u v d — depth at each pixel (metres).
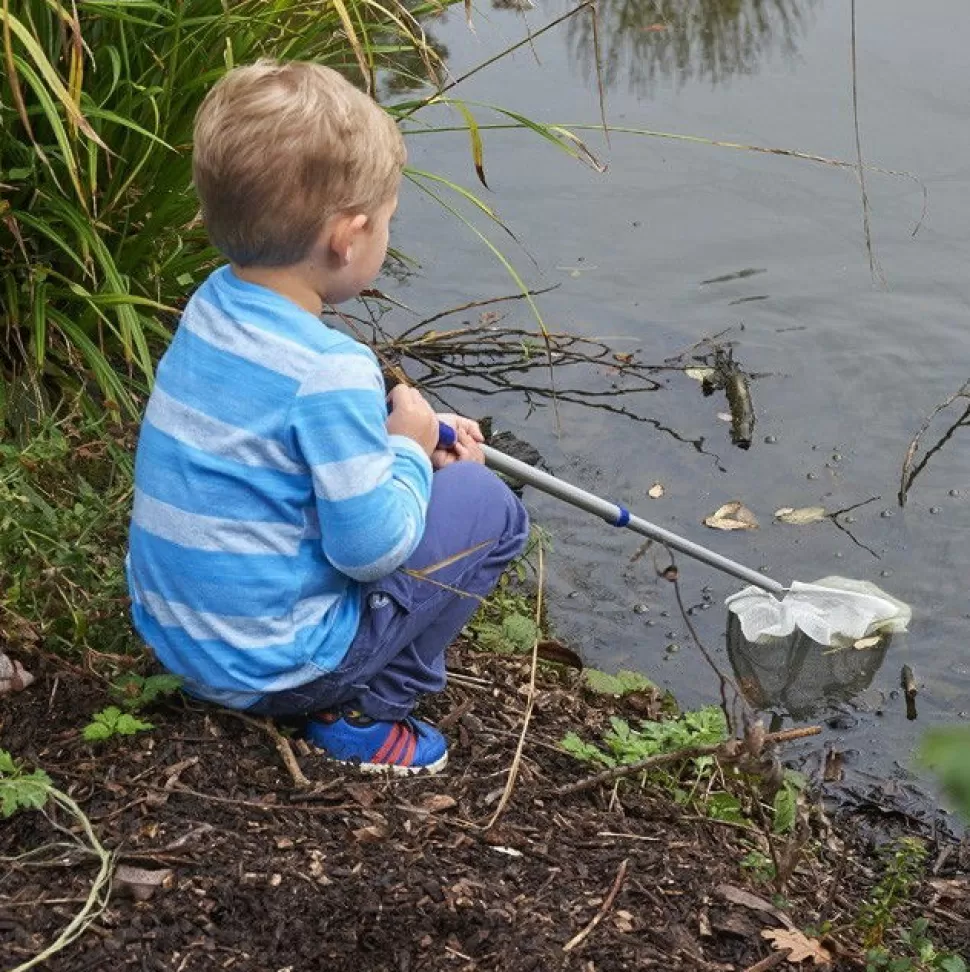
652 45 6.99
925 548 4.35
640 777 3.22
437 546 2.74
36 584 3.03
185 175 4.14
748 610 4.10
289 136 2.37
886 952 2.66
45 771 2.65
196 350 2.49
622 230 5.73
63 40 3.90
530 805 2.94
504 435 4.77
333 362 2.42
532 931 2.46
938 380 4.96
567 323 5.25
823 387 4.96
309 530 2.53
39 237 4.12
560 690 3.66
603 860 2.76
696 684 3.93
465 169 6.08
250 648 2.56
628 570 4.31
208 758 2.71
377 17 4.99
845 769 3.71
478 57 6.82
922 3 7.30
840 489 4.56
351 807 2.67
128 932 2.31
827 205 5.83
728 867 2.93
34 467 3.24
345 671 2.67
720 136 6.24
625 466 4.68
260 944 2.33
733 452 4.73
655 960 2.47
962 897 3.24
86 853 2.45
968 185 5.90
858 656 4.02
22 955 2.26
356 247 2.49
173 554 2.52
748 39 7.02
